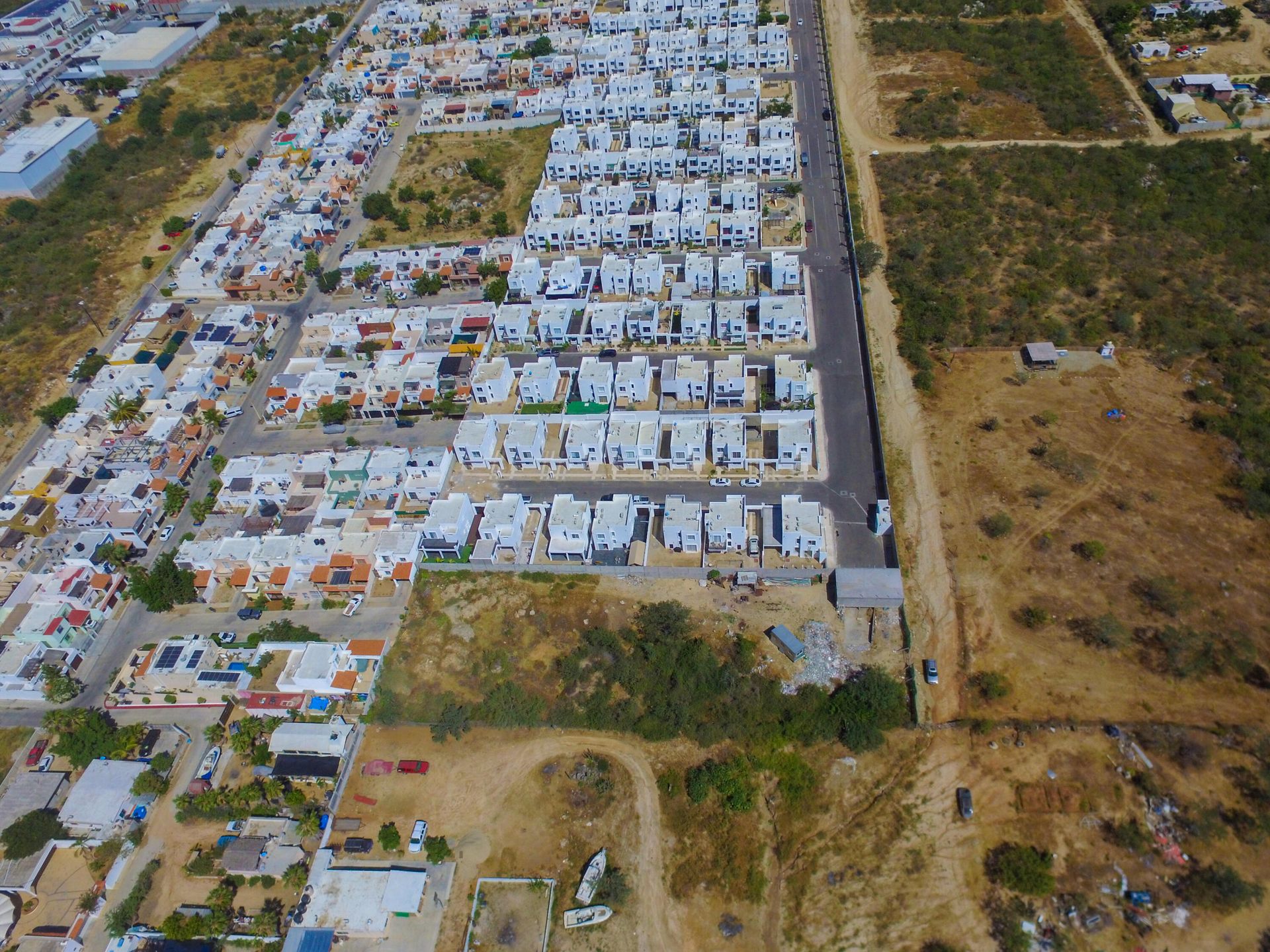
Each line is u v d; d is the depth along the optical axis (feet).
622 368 611.06
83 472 595.06
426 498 552.41
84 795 423.23
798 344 638.94
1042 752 406.82
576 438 568.82
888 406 581.12
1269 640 437.17
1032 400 572.51
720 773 412.16
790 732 426.92
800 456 539.70
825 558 496.23
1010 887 366.43
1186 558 475.72
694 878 386.32
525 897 386.73
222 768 439.63
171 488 574.56
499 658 472.03
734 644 463.42
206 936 381.60
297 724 445.78
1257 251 653.71
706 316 648.38
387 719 451.94
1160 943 348.79
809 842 391.86
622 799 414.21
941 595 473.67
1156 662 433.48
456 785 426.10
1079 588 467.11
